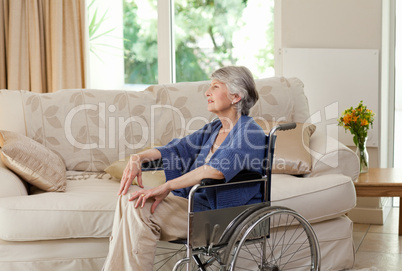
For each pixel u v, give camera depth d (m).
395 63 4.18
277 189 2.80
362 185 3.26
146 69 4.64
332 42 3.94
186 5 4.48
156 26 4.59
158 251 2.68
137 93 3.39
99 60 4.70
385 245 3.42
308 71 3.98
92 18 4.66
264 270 2.40
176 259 2.70
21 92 3.25
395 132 4.26
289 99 3.50
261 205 2.32
